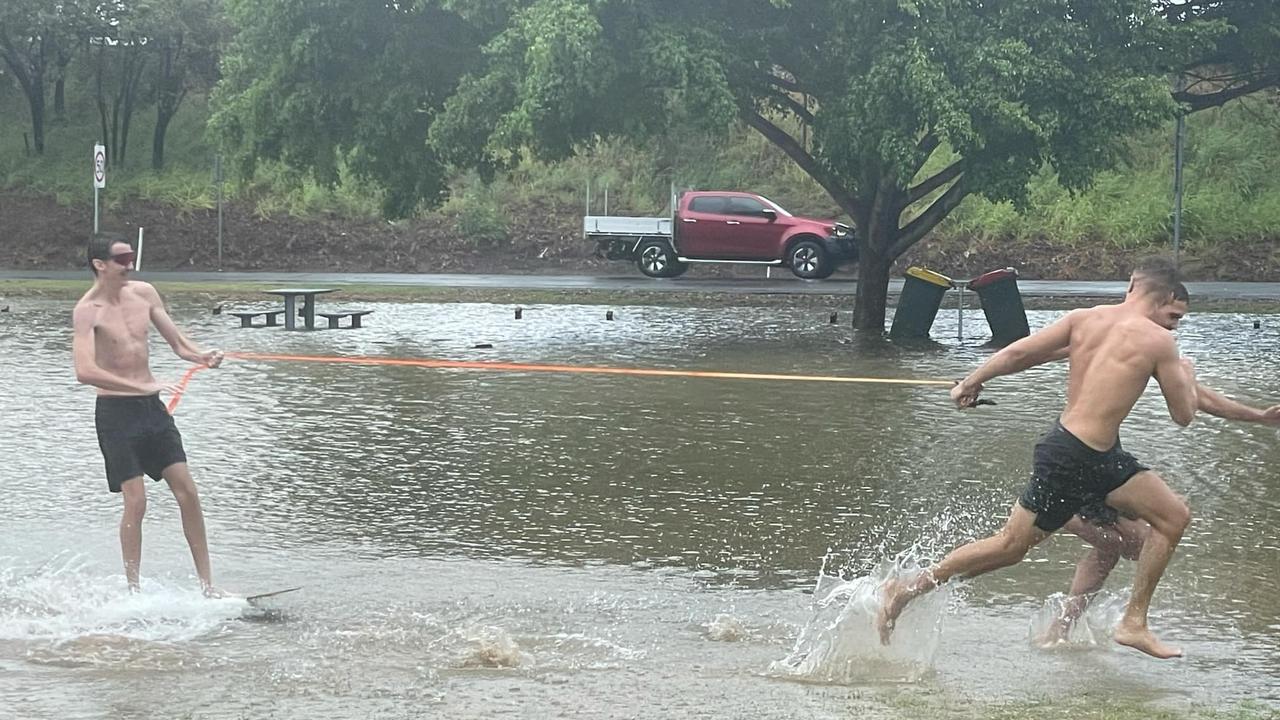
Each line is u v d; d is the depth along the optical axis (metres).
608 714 5.41
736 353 19.33
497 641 6.41
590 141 23.52
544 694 5.69
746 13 22.19
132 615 6.94
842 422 13.28
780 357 18.86
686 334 21.97
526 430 12.74
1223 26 21.70
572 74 20.53
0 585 7.50
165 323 7.61
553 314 25.39
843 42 20.91
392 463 11.13
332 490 10.10
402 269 37.94
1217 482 10.57
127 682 5.83
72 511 9.38
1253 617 7.08
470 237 38.91
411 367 17.45
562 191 42.03
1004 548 6.31
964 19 20.72
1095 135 20.84
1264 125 40.69
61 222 39.81
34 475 10.55
